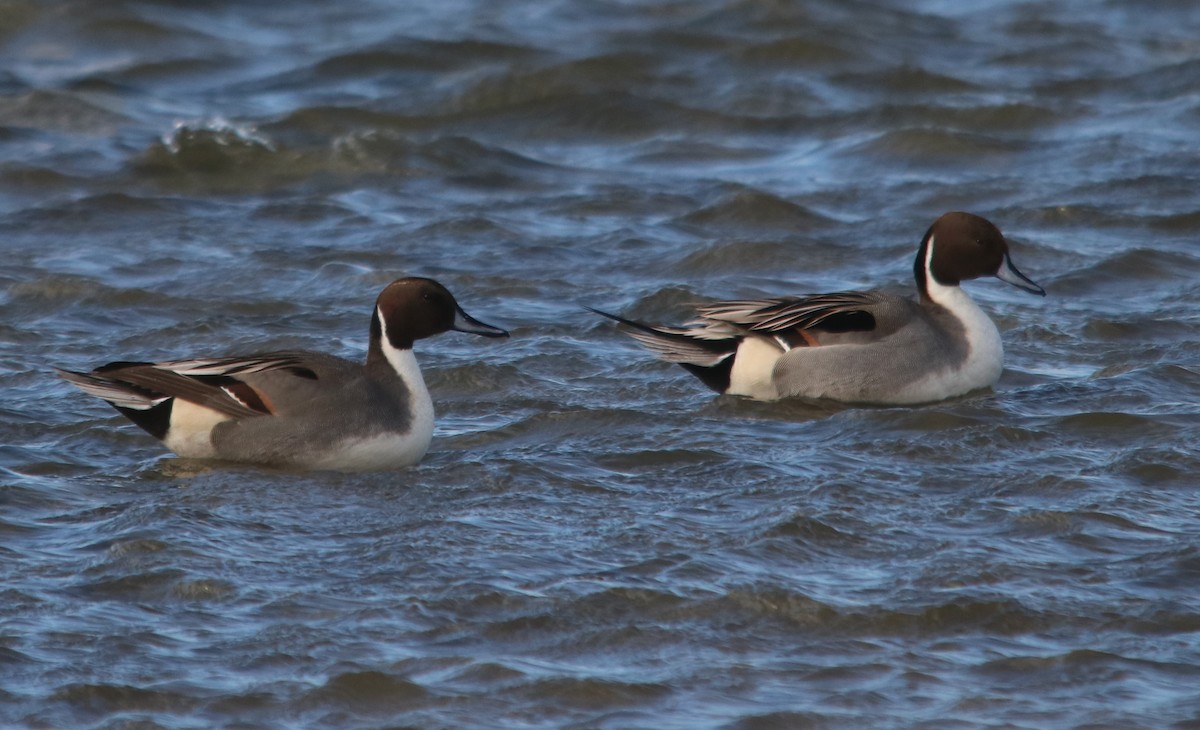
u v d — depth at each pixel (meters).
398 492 12.06
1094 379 14.80
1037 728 8.55
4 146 24.14
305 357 12.97
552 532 11.04
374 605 9.85
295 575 10.30
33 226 21.00
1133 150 23.36
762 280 18.72
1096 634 9.55
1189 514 11.30
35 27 30.12
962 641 9.50
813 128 25.22
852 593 10.05
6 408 14.04
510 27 30.36
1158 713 8.68
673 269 19.25
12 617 9.63
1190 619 9.69
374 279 18.70
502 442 13.45
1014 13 31.83
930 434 13.26
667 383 15.15
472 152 23.94
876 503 11.53
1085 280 18.22
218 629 9.55
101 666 9.09
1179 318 16.69
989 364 14.72
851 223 20.88
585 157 24.48
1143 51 28.91
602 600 9.92
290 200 22.14
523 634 9.55
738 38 28.83
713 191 22.17
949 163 23.42
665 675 9.11
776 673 9.16
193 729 8.51
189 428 12.73
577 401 14.57
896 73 27.05
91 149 24.12
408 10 32.72
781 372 14.59
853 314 14.68
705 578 10.22
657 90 26.75
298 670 9.09
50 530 11.09
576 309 17.75
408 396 12.88
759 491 11.82
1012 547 10.73
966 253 15.01
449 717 8.66
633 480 12.21
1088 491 11.72
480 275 18.84
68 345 16.25
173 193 22.67
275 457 12.62
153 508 11.38
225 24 31.31
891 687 9.01
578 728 8.57
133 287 18.16
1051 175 22.55
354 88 27.89
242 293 18.23
